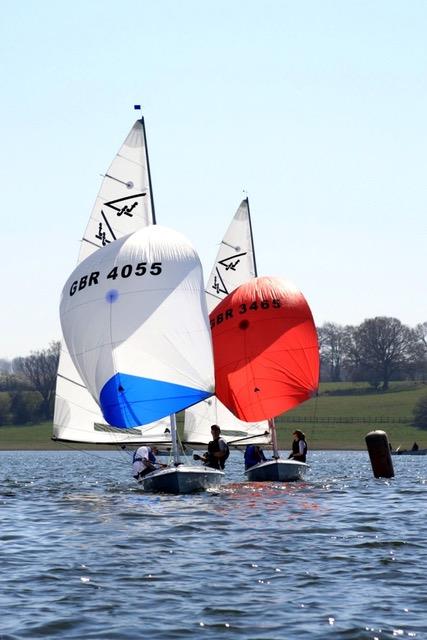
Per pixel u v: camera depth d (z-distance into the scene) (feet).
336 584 92.12
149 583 92.63
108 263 180.75
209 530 129.70
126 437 193.98
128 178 207.00
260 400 210.59
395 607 82.99
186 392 175.83
